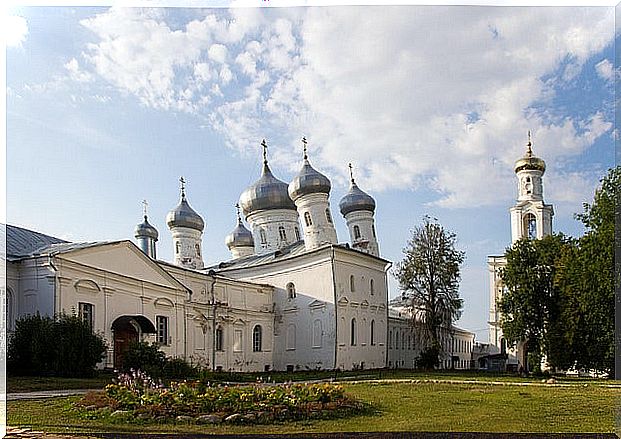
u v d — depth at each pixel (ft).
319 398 45.34
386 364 161.68
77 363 74.43
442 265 144.77
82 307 86.58
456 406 49.65
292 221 173.47
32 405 46.60
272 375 108.99
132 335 96.22
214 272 145.79
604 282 84.94
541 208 142.41
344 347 143.54
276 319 150.82
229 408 41.34
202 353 121.49
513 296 113.91
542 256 112.68
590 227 88.02
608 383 77.92
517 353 129.18
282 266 152.46
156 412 40.42
